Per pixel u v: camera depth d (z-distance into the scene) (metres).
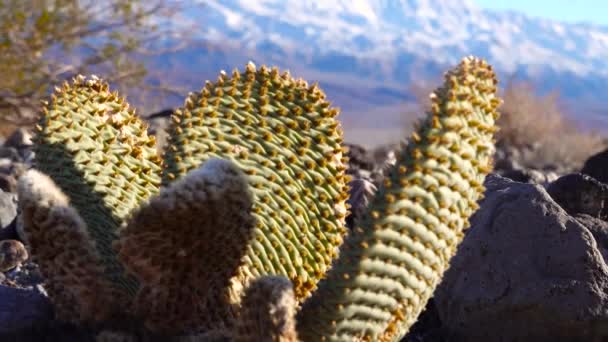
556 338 3.12
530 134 18.25
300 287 2.68
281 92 2.84
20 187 2.54
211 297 2.51
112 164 2.89
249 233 2.42
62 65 11.55
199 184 2.26
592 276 3.13
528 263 3.23
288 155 2.75
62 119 2.89
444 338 3.36
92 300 2.60
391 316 2.29
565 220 3.28
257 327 2.22
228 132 2.82
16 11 10.88
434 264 2.27
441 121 2.17
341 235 2.77
